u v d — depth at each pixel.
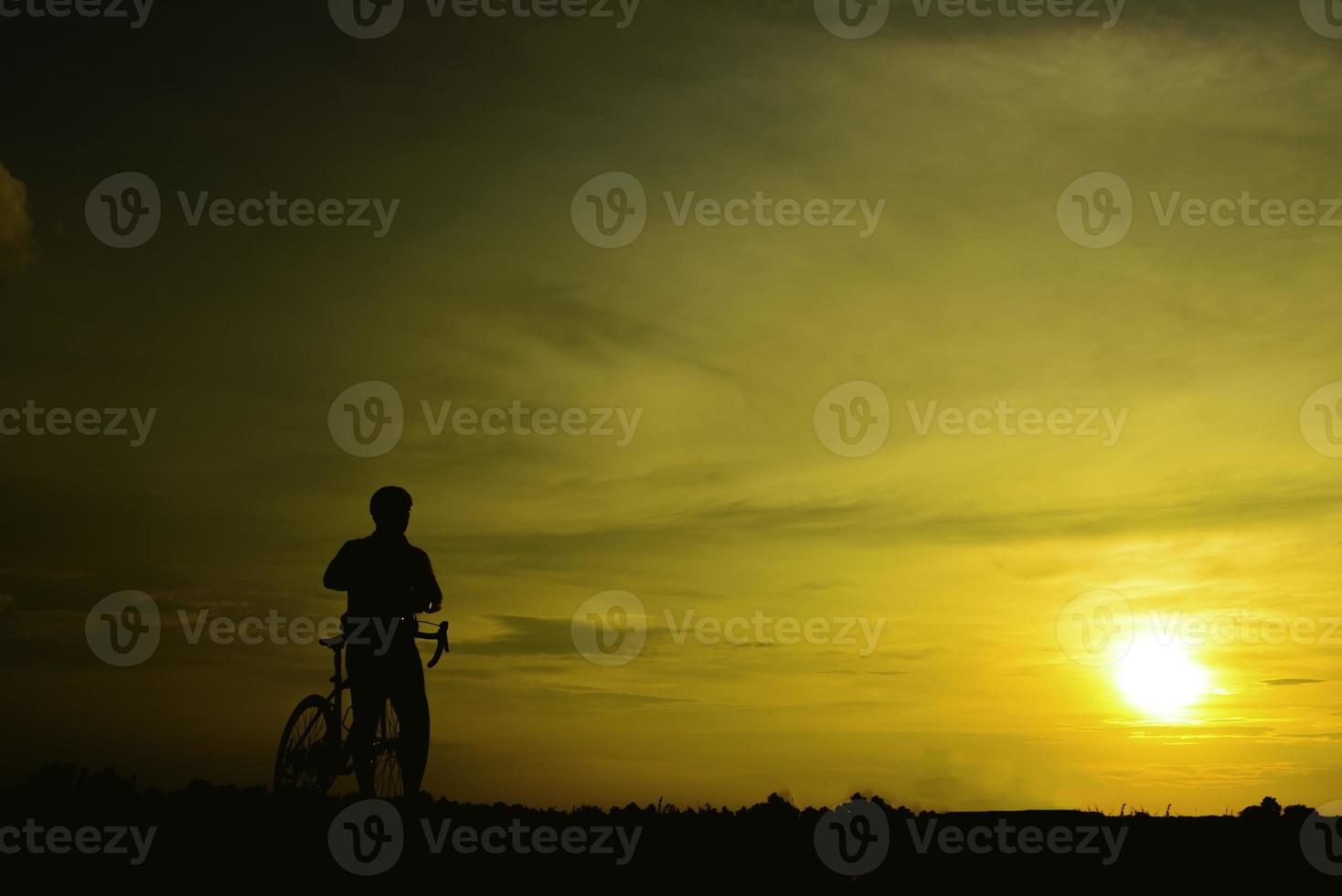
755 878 9.53
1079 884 9.69
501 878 9.05
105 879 8.26
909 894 9.39
